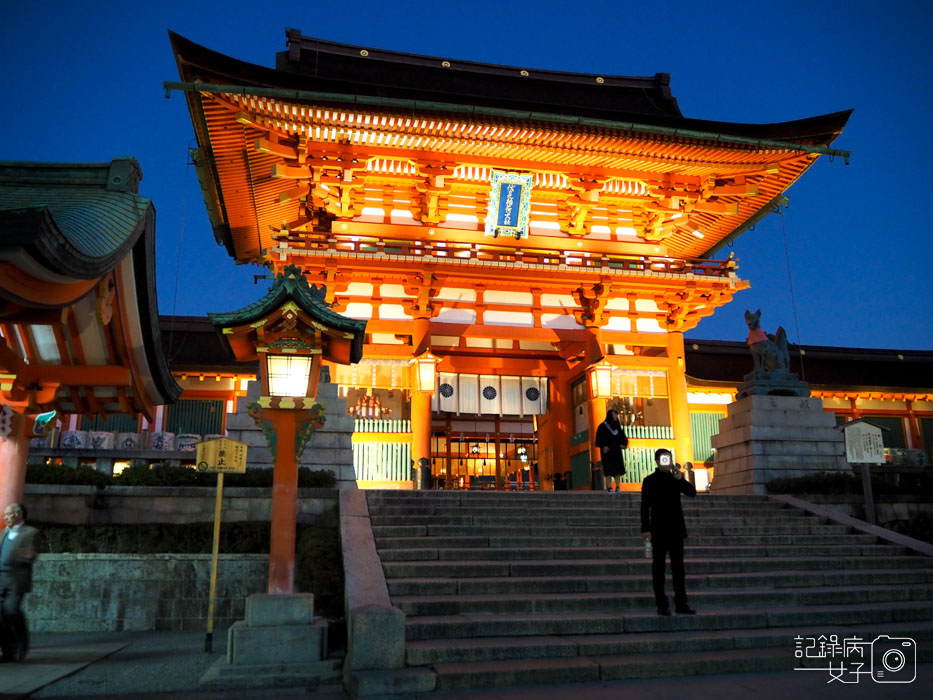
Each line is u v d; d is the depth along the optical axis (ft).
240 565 36.60
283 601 24.48
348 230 77.66
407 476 72.79
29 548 26.86
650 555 36.40
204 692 21.66
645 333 82.53
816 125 77.97
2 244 18.20
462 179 79.71
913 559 38.58
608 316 82.33
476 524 41.01
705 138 75.46
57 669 24.89
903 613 30.96
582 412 82.69
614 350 83.61
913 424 108.47
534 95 95.76
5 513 26.81
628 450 77.82
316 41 92.27
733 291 82.89
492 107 71.87
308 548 35.81
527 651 24.62
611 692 21.49
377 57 93.71
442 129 72.13
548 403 87.71
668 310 83.46
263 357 26.58
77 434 55.21
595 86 101.40
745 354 107.65
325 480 45.55
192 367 87.20
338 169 74.74
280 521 25.49
